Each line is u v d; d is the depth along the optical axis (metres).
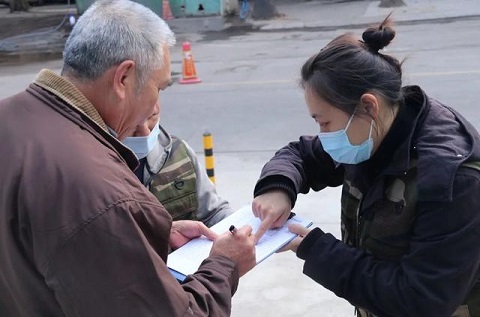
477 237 1.52
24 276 1.38
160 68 1.57
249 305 3.68
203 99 8.84
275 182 1.99
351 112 1.62
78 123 1.44
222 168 5.98
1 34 19.45
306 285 3.84
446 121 1.63
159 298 1.35
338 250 1.71
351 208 1.83
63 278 1.31
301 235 1.86
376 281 1.62
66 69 1.52
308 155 2.13
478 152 1.55
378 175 1.70
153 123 2.20
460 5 16.77
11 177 1.37
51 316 1.39
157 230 1.41
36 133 1.41
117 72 1.48
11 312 1.51
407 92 1.70
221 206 2.60
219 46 14.16
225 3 18.16
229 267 1.62
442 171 1.50
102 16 1.50
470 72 8.88
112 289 1.31
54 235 1.30
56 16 23.02
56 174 1.34
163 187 2.41
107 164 1.38
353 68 1.58
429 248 1.52
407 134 1.64
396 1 17.70
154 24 1.56
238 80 9.96
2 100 1.53
